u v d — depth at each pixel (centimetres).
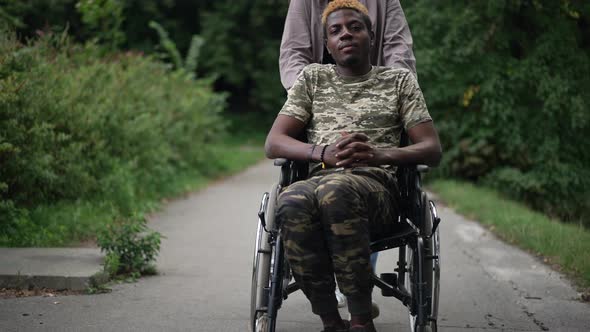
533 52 1384
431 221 352
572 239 675
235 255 655
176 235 759
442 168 1421
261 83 3294
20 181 713
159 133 1165
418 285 315
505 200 1191
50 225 690
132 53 1309
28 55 782
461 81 1422
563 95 1335
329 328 313
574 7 1375
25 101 729
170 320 429
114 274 540
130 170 952
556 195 1376
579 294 521
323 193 305
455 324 439
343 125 348
